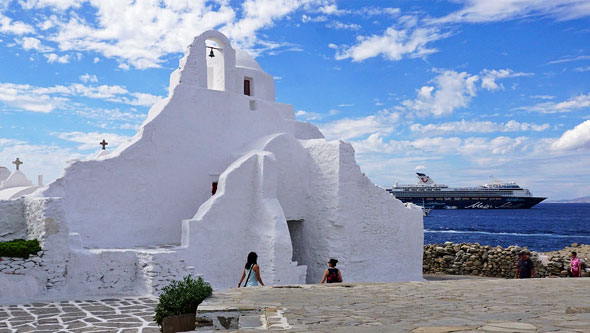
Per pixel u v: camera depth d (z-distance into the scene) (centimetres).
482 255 2194
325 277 1225
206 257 1473
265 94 2125
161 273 1270
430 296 786
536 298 749
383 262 1894
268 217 1548
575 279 1180
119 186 1538
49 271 1215
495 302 698
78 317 965
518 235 6575
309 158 1853
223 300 722
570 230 7525
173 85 1811
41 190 1394
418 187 16588
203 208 1518
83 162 1476
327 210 1775
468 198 16450
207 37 1822
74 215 1445
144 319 947
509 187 16812
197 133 1720
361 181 1834
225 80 1862
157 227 1603
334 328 491
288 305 671
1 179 2766
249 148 1783
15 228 1369
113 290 1280
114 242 1509
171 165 1650
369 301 719
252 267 1120
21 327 880
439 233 7112
